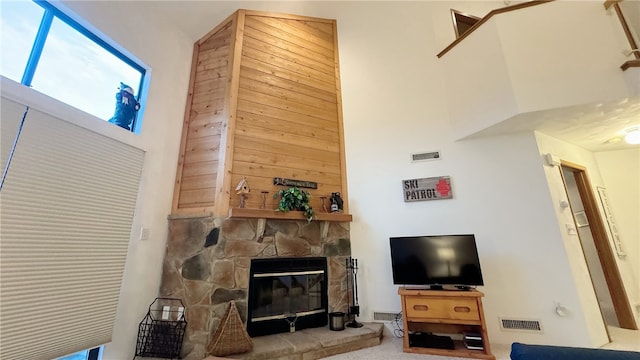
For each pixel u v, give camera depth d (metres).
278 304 3.04
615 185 3.89
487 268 3.10
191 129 3.42
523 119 2.96
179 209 3.12
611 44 2.69
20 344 1.79
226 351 2.30
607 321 3.50
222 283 2.71
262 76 3.55
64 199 2.11
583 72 2.70
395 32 4.25
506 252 3.07
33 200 1.92
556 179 3.21
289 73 3.78
